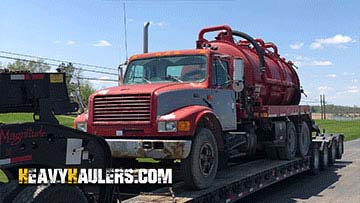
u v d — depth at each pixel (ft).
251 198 32.07
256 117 33.83
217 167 25.08
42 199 14.48
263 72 35.24
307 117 44.27
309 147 43.27
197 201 21.50
